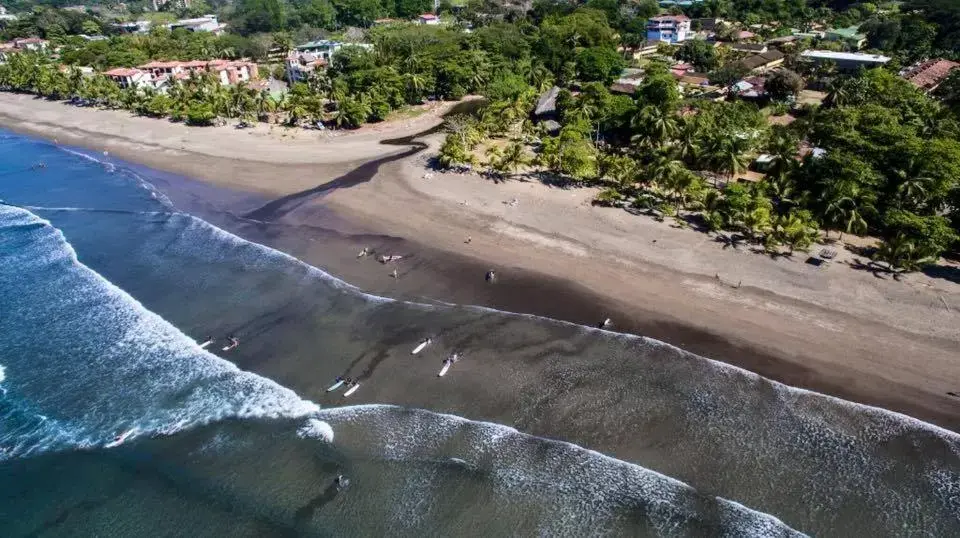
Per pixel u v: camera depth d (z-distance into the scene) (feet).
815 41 446.19
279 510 103.30
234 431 120.16
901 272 165.78
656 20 517.55
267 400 127.95
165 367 139.13
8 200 243.40
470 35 453.17
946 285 159.22
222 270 181.37
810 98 331.57
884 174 189.06
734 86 333.42
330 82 384.68
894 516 99.04
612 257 180.24
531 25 511.81
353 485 107.24
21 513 104.68
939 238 165.17
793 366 132.87
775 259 174.60
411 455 112.88
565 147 236.43
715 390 126.00
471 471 108.99
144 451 116.26
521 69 396.16
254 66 492.54
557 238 192.85
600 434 116.06
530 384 129.08
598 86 294.66
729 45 450.30
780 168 206.49
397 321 152.87
